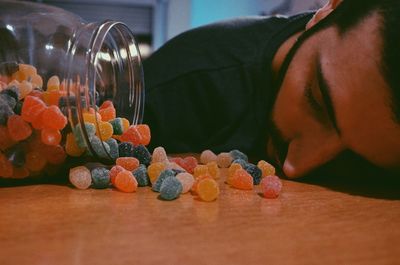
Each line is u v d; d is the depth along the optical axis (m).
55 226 0.24
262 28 0.50
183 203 0.29
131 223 0.25
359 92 0.30
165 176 0.32
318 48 0.34
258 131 0.48
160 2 1.45
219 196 0.31
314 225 0.25
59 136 0.30
